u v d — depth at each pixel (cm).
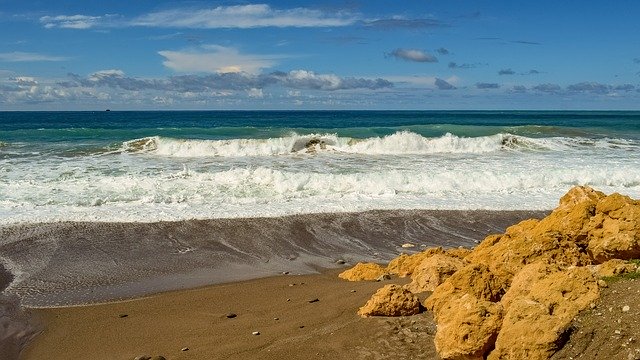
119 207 1373
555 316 467
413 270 889
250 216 1330
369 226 1284
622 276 523
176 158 2164
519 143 2564
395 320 645
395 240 1202
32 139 2831
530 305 471
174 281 956
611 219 640
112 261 1059
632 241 599
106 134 3075
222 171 1783
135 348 668
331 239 1202
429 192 1582
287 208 1393
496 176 1662
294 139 2442
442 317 547
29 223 1242
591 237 653
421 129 3344
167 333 711
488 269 654
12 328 756
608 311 463
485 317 498
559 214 720
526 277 546
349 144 2478
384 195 1536
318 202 1452
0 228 1205
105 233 1205
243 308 788
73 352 673
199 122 6169
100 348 678
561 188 1648
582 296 486
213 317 759
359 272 918
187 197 1469
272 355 594
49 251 1099
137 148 2398
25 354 675
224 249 1135
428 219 1341
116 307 831
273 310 764
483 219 1350
